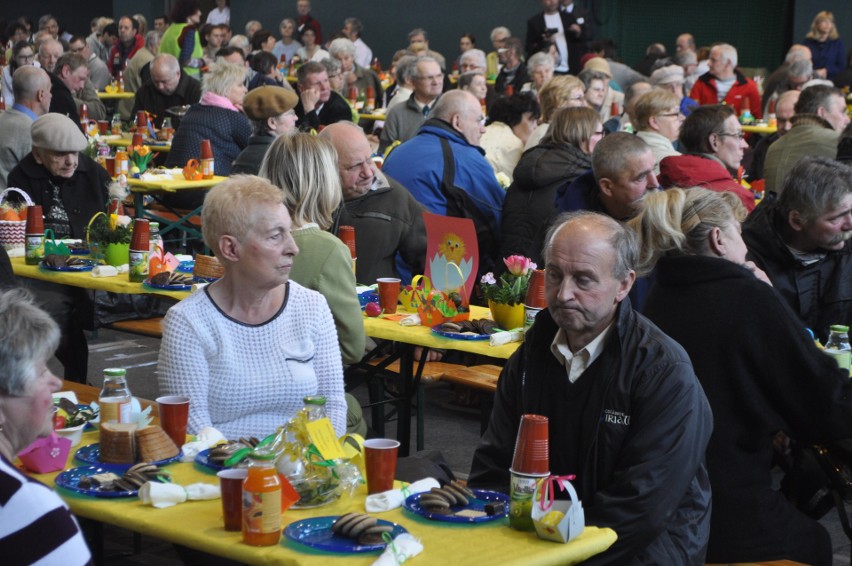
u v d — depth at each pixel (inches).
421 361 193.2
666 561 111.7
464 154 256.4
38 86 307.1
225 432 127.3
